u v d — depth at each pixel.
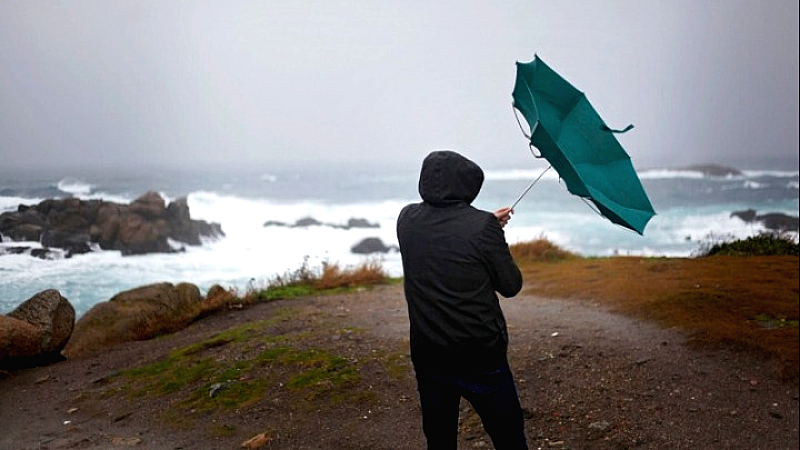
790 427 5.26
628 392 5.89
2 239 11.66
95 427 5.92
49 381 7.50
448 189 3.46
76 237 13.59
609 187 3.65
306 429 5.48
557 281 11.06
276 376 6.55
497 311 3.41
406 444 5.16
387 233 35.12
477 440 5.13
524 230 37.28
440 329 3.35
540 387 6.09
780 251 13.80
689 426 5.29
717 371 6.30
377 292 11.32
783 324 7.48
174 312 10.29
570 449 4.98
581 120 3.76
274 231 34.44
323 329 8.14
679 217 42.06
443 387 3.44
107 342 9.59
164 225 19.83
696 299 8.51
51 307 8.48
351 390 6.14
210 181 64.56
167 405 6.23
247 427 5.60
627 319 8.19
